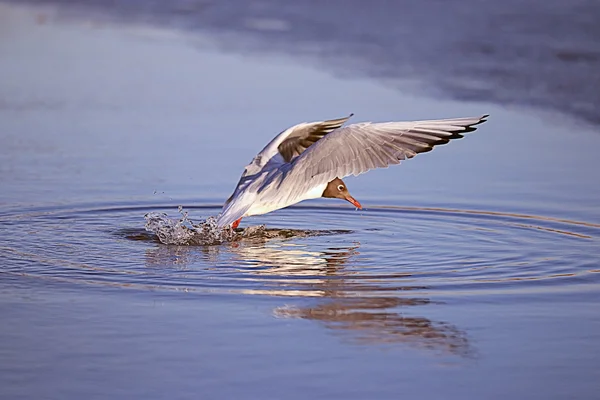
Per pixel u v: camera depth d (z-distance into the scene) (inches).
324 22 1185.4
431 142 458.0
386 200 601.9
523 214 561.6
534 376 334.3
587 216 552.7
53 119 815.1
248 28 1203.2
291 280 442.6
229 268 464.4
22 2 1481.3
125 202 595.5
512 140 722.2
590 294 418.9
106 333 377.1
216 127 773.3
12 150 720.3
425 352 355.3
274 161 505.4
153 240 519.8
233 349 359.6
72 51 1107.3
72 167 674.2
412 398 318.3
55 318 393.4
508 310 399.2
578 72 879.1
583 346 359.6
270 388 326.3
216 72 978.7
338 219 568.4
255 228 546.0
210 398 319.9
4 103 871.7
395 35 1080.8
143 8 1392.7
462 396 319.9
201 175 650.8
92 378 336.2
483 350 357.1
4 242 510.3
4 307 406.6
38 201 594.6
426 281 439.8
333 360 348.5
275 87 901.8
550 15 1088.8
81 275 451.2
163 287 432.8
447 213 569.6
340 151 457.4
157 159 690.8
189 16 1317.7
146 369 342.3
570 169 648.4
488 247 499.5
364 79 917.8
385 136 459.2
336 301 411.8
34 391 327.0
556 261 470.6
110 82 949.8
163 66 1018.1
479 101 816.9
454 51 989.8
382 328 379.9
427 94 845.2
